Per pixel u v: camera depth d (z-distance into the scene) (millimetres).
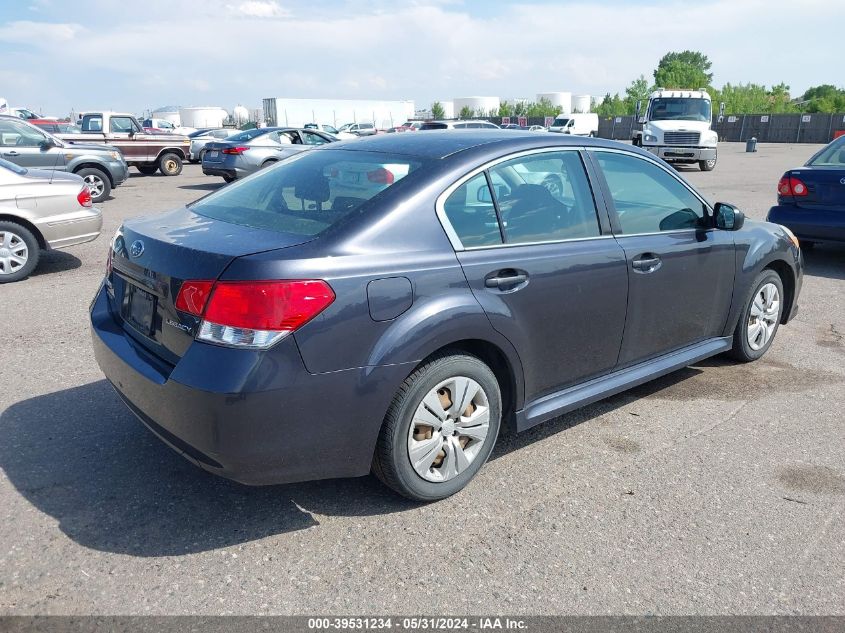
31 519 2998
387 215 2947
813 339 5703
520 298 3250
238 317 2584
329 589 2625
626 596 2629
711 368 5016
